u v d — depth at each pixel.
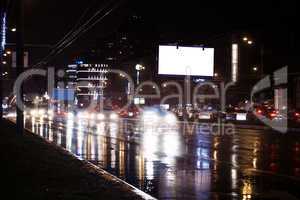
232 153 24.95
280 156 23.45
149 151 26.11
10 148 23.08
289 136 37.94
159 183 15.70
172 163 20.92
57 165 17.84
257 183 15.59
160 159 22.41
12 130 35.31
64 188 13.01
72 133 41.28
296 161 21.39
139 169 19.05
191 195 13.60
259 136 38.06
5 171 15.77
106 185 13.89
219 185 15.24
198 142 32.06
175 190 14.41
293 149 27.05
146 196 12.45
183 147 28.47
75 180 14.51
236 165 20.11
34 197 11.52
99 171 16.89
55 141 32.53
